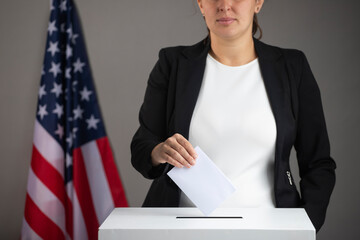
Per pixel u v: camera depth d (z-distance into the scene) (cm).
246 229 113
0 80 355
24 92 355
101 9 348
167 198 161
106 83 349
